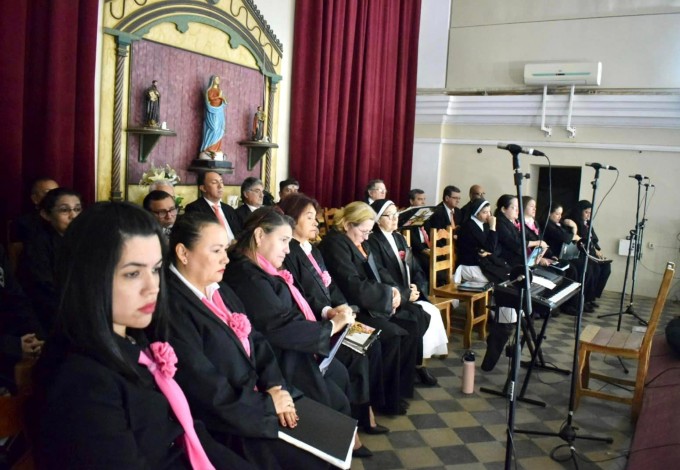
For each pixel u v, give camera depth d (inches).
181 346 72.3
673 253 275.4
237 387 76.0
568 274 232.4
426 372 149.9
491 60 320.2
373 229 155.6
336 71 265.7
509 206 215.6
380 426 121.6
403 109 320.5
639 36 284.0
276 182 249.9
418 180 334.6
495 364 162.7
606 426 127.9
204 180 181.8
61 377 45.9
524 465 109.5
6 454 52.8
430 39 332.8
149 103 179.0
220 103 204.7
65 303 48.1
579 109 288.8
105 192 174.9
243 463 65.6
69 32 153.8
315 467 73.8
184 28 193.6
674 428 95.9
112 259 48.1
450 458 111.1
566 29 300.4
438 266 189.5
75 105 159.3
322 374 101.5
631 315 239.3
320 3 251.0
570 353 181.5
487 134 317.4
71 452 44.7
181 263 77.9
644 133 277.7
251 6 221.5
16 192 141.9
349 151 285.7
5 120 138.6
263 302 97.3
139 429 50.7
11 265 110.1
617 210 286.2
